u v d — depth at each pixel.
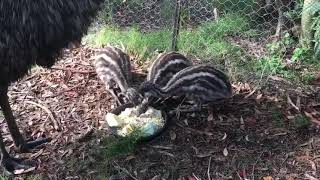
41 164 2.12
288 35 2.89
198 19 3.17
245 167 2.07
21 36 1.67
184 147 2.18
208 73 2.35
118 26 3.18
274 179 2.01
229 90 2.40
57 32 1.72
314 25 2.71
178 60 2.57
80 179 2.05
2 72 1.75
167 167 2.08
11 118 2.11
